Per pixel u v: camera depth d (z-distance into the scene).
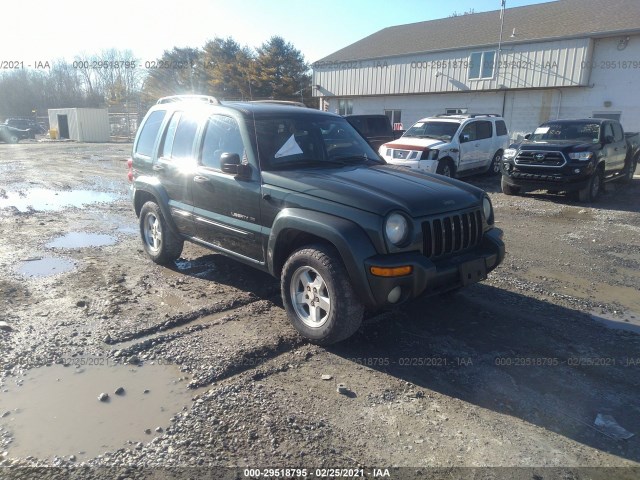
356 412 3.23
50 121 41.78
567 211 10.18
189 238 5.59
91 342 4.10
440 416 3.21
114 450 2.82
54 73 62.44
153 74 58.81
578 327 4.57
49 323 4.43
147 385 3.50
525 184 11.55
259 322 4.55
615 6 23.70
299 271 4.15
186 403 3.29
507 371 3.77
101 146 31.47
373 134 16.77
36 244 7.19
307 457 2.80
